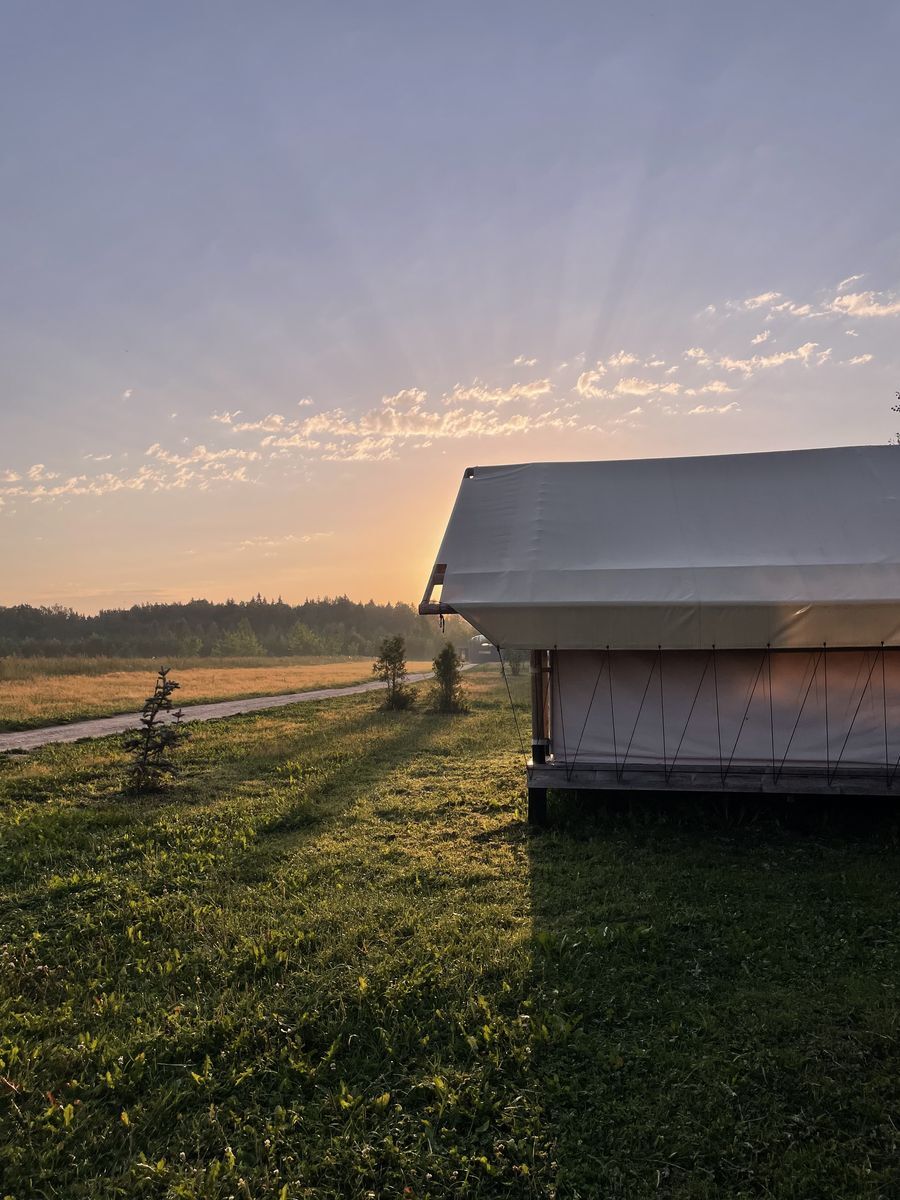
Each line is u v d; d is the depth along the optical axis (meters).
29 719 19.28
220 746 15.00
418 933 5.80
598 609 7.78
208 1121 3.83
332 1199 3.36
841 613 7.41
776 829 8.27
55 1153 3.62
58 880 7.12
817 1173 3.43
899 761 8.20
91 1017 4.82
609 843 7.97
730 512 8.93
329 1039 4.50
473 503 9.74
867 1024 4.47
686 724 8.62
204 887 7.03
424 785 11.07
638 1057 4.23
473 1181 3.44
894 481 9.08
